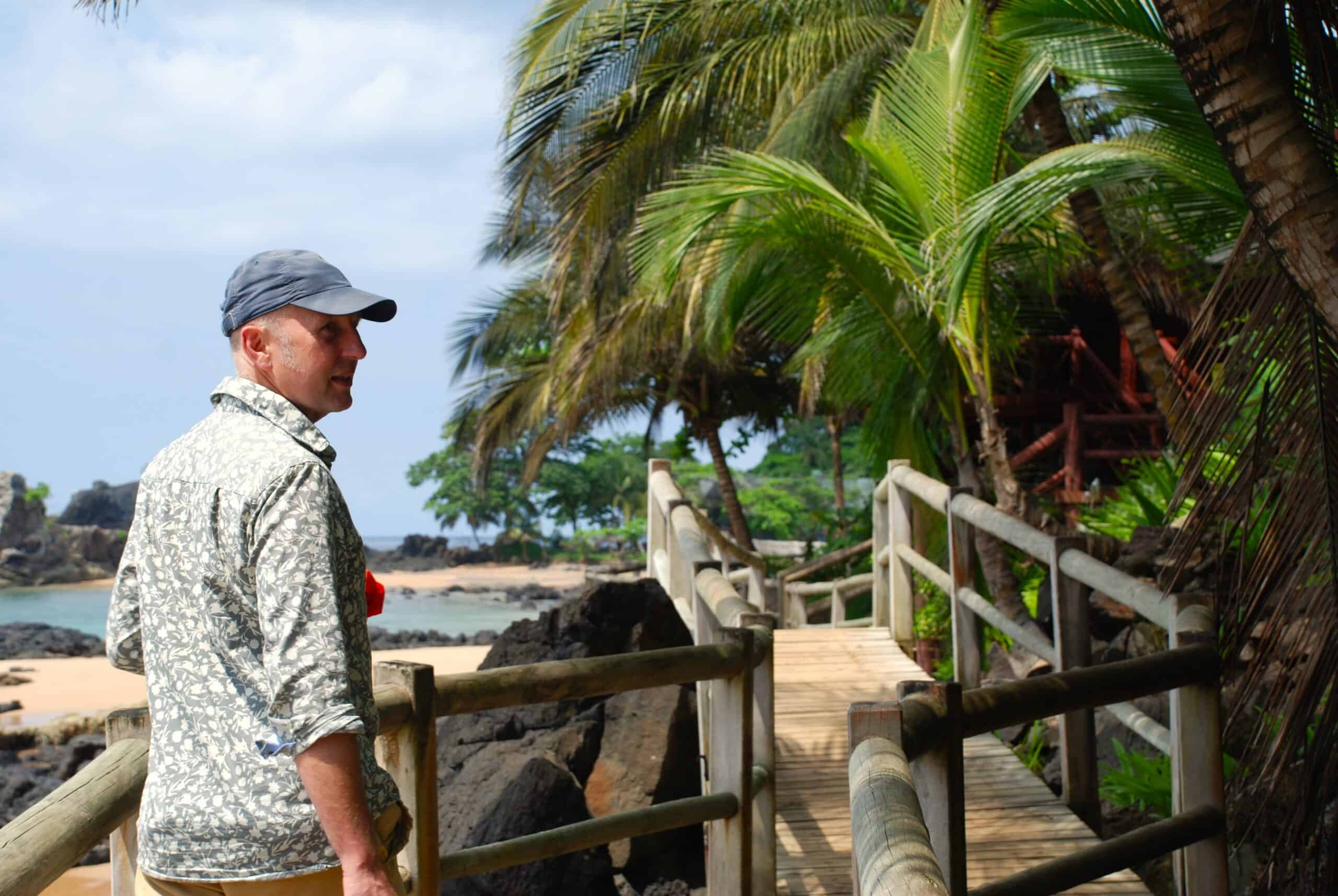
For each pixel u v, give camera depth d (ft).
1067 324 49.47
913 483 22.04
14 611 133.18
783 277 26.11
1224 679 13.16
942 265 18.35
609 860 16.61
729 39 32.60
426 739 8.40
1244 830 13.07
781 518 147.95
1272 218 9.63
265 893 5.82
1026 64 20.29
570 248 36.45
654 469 26.09
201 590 5.90
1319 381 10.77
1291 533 11.07
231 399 6.29
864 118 29.45
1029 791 15.62
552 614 20.17
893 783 6.28
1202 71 9.73
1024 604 24.66
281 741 5.57
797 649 23.12
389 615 126.11
